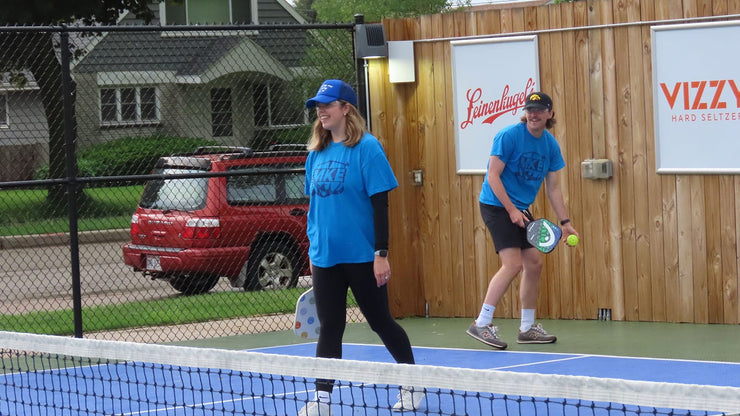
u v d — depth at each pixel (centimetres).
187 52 2817
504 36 1323
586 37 1288
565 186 1317
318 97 831
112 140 2442
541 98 1089
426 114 1377
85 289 1959
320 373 634
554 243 1103
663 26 1238
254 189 1694
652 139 1262
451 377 581
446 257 1382
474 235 1362
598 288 1306
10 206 2744
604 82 1284
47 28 1177
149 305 1590
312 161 860
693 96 1232
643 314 1282
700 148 1233
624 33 1268
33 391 975
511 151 1105
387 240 828
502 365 1047
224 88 1775
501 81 1330
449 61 1359
